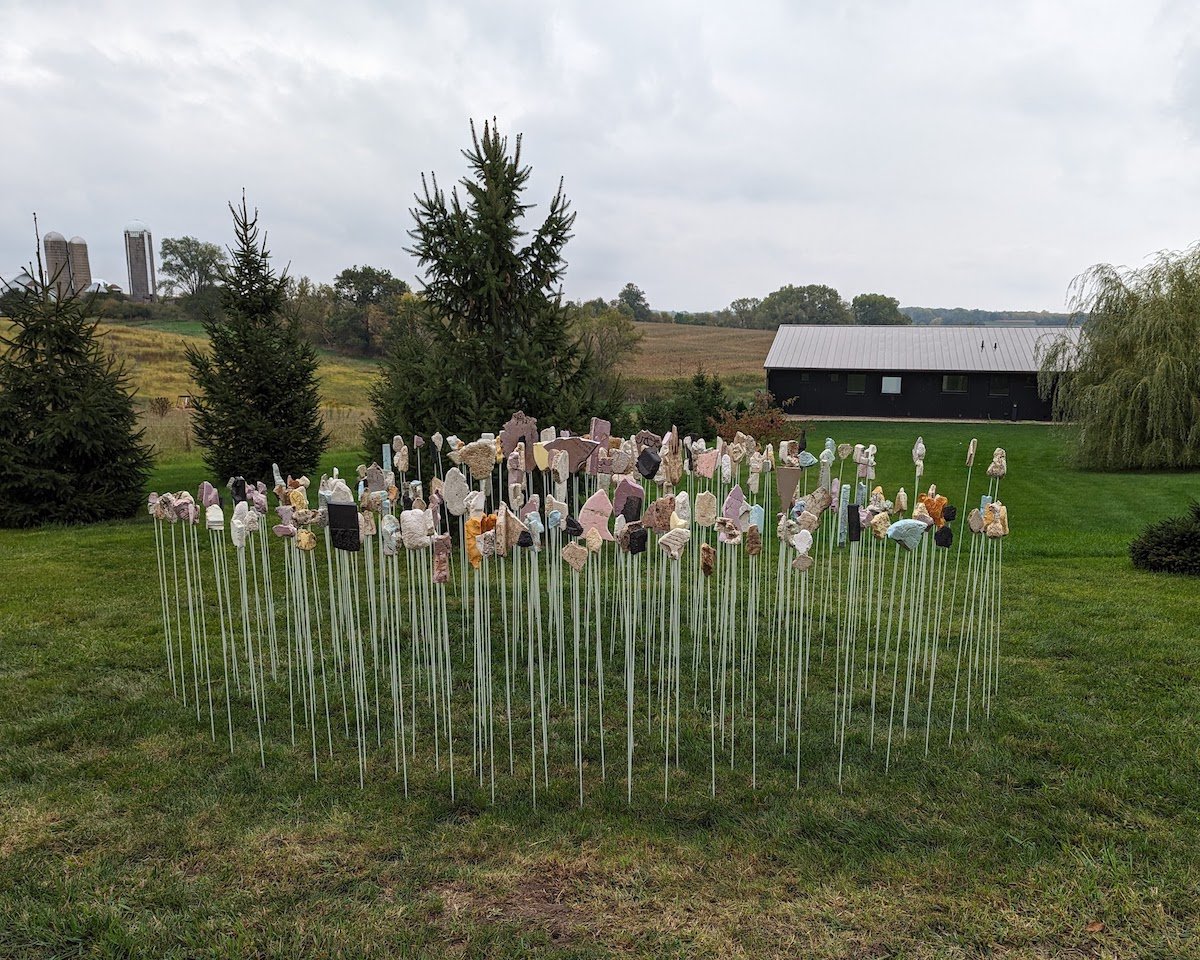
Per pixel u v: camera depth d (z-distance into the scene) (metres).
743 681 5.59
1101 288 18.55
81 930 3.09
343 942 3.02
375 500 5.23
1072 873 3.39
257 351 13.16
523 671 5.86
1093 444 18.14
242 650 6.25
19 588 8.11
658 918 3.17
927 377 34.22
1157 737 4.58
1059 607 7.16
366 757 4.52
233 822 3.84
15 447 11.75
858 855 3.55
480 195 9.07
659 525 4.41
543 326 9.23
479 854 3.58
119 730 4.82
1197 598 7.43
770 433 17.50
